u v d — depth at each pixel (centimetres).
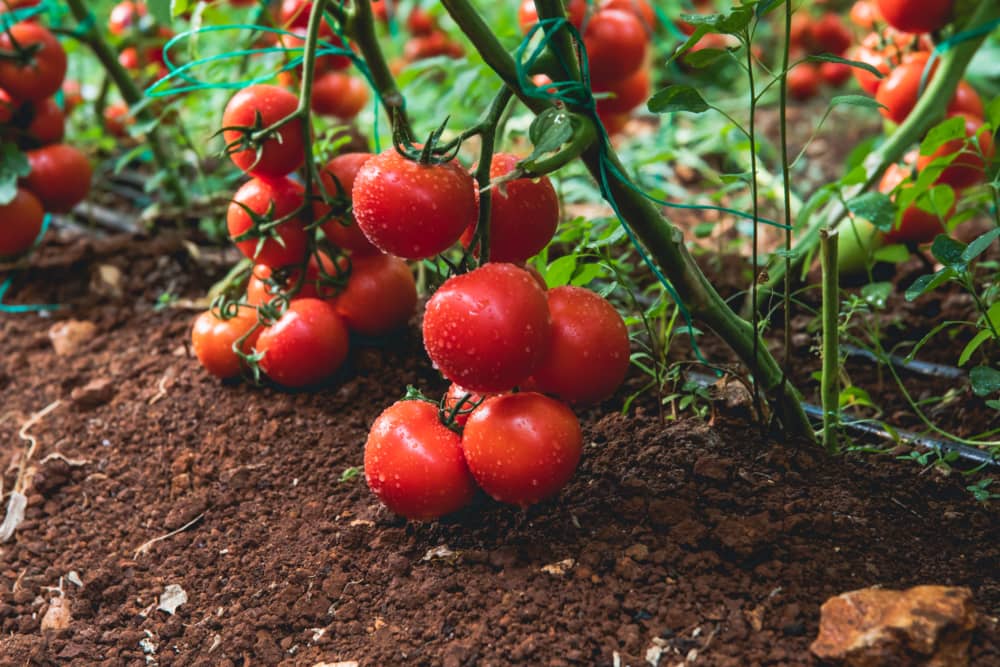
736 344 122
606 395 117
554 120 109
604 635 112
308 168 128
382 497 118
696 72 234
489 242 115
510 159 116
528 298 110
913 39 148
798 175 200
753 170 116
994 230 117
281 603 119
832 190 133
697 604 112
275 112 128
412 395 120
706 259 162
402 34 266
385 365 140
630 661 110
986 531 116
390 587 118
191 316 156
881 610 107
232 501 129
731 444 124
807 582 113
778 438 125
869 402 130
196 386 142
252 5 180
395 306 137
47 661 118
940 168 129
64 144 169
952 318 143
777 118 240
